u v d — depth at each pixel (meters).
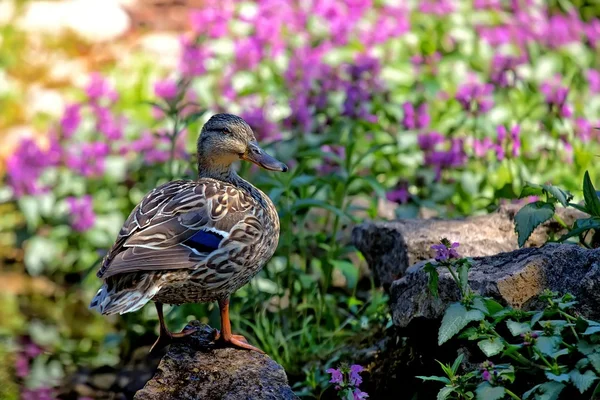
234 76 12.75
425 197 10.21
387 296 8.63
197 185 6.96
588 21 16.33
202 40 13.06
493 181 10.55
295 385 8.13
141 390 6.43
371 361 7.84
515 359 5.72
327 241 9.80
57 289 11.26
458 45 14.08
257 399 6.30
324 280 9.06
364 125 10.85
